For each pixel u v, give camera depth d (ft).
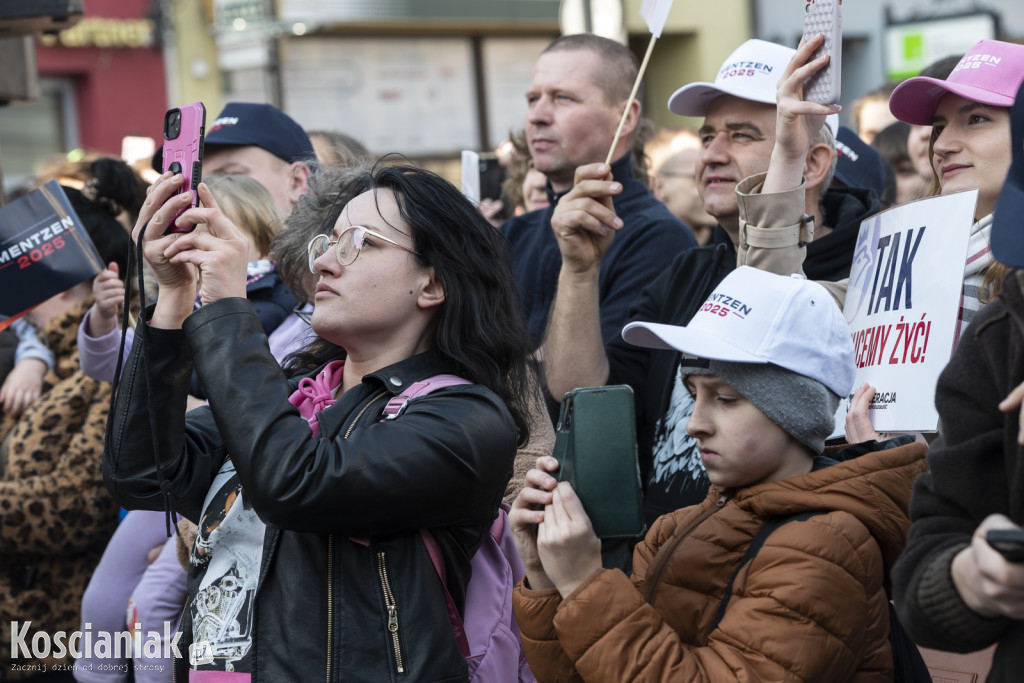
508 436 6.77
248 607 6.61
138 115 35.58
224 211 11.22
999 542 4.47
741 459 6.18
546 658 6.15
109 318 10.90
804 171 9.24
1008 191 4.91
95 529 11.18
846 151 13.44
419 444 6.39
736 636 5.64
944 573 4.97
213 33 35.19
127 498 7.09
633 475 6.04
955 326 7.54
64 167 13.83
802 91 8.07
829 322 6.33
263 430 6.23
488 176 16.80
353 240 6.94
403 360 7.04
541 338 11.05
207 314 6.54
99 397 11.33
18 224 9.20
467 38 39.01
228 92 36.24
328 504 6.18
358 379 7.23
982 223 8.08
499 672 6.81
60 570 11.36
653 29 9.18
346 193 7.39
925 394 7.57
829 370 6.25
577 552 5.94
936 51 32.63
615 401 6.13
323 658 6.31
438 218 7.06
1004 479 5.07
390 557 6.46
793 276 6.46
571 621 5.82
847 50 34.06
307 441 6.29
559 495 6.03
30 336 12.30
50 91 35.42
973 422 5.14
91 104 35.17
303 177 13.41
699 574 6.18
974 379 5.16
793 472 6.28
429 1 37.11
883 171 13.57
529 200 14.74
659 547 6.73
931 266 7.77
